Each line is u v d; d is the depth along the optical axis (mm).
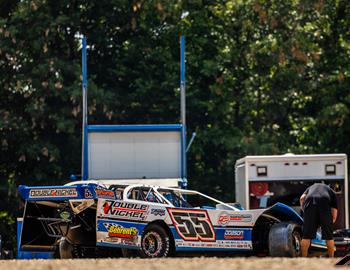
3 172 79500
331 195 41406
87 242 40375
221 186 80938
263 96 83375
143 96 80188
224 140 78000
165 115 81312
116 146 57219
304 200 41531
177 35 83125
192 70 82938
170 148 57469
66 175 78312
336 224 54719
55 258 42000
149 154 57281
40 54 78250
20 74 76750
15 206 74875
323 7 82062
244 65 83062
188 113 80938
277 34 81438
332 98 82438
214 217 41000
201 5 83375
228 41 84188
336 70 84125
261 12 80438
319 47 83625
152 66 82375
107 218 38688
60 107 77125
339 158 54875
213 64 80188
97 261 33375
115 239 38750
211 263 30750
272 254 41156
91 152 57125
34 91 76125
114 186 40156
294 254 41312
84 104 59750
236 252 42375
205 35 83625
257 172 55156
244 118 83438
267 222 42719
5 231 76250
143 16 83000
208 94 81938
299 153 80000
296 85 82750
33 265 30562
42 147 75688
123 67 81938
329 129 83188
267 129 83625
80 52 82875
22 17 77062
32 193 39312
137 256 41438
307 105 85062
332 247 41250
